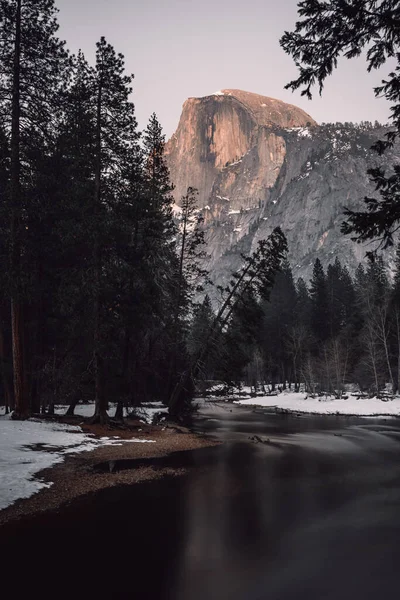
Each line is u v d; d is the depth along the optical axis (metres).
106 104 22.39
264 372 83.00
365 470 15.72
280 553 7.80
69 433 19.83
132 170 23.69
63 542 8.11
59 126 20.88
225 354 30.94
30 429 19.05
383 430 29.89
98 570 6.99
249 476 14.35
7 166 19.70
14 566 7.10
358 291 70.44
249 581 6.69
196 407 36.34
